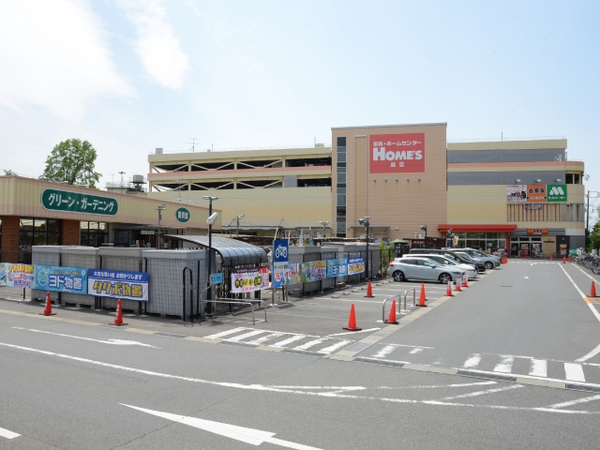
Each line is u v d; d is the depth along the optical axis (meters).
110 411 5.91
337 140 65.00
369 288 18.45
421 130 61.97
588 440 5.11
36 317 13.31
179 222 40.38
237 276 14.21
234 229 66.12
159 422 5.55
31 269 16.20
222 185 74.19
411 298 18.22
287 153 70.31
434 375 7.75
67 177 48.62
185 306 12.83
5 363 8.29
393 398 6.53
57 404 6.16
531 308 15.71
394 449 4.83
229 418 5.70
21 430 5.28
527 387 7.11
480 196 60.84
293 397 6.54
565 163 59.75
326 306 15.88
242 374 7.72
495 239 60.91
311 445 4.92
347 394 6.70
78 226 28.75
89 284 14.66
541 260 53.62
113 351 9.30
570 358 8.94
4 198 23.56
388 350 9.59
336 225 64.38
